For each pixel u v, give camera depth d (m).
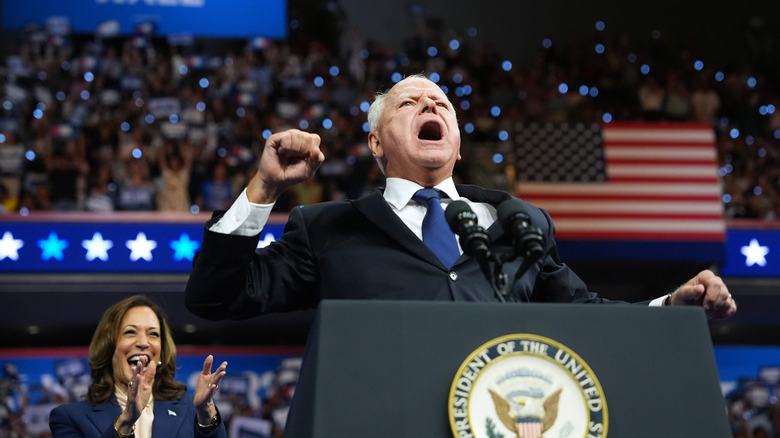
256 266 2.21
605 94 13.71
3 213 9.79
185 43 13.23
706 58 15.34
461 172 10.97
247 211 2.03
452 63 14.00
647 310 1.61
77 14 13.12
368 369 1.53
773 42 15.43
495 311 1.58
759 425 10.45
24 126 11.10
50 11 13.05
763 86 13.88
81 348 9.89
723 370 10.60
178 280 9.91
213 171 10.75
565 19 15.64
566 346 1.57
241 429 9.68
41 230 9.80
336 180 10.96
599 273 10.23
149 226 9.98
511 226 1.96
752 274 10.67
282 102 12.02
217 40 13.68
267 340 11.02
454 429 1.48
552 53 14.25
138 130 10.96
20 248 9.72
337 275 2.13
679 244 9.74
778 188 11.77
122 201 10.27
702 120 13.12
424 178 2.34
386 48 13.99
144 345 3.11
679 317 1.61
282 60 12.85
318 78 12.79
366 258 2.13
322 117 11.83
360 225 2.20
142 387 2.45
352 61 13.55
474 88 13.27
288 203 10.51
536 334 1.57
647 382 1.56
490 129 12.03
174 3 13.37
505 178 10.91
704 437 1.53
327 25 14.31
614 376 1.56
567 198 9.77
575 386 1.52
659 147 9.97
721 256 9.76
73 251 9.79
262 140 11.52
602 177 9.84
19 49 12.84
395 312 1.57
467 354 1.55
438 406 1.52
